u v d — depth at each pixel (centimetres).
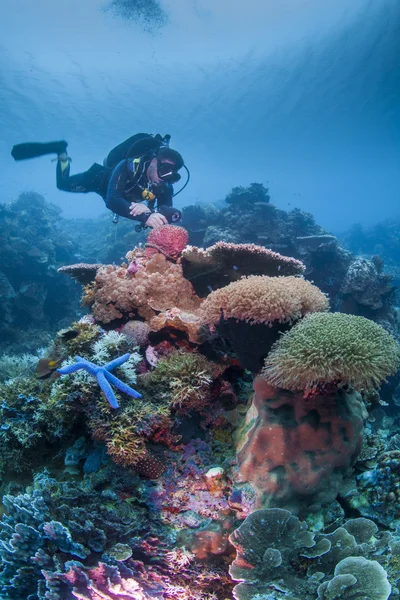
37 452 340
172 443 301
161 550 249
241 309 262
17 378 364
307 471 264
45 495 254
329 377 216
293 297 275
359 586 211
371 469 320
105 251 1695
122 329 374
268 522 237
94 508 255
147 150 592
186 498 273
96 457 303
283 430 273
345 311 1036
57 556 232
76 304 1399
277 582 222
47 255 1351
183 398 297
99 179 685
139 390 316
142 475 284
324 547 236
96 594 204
